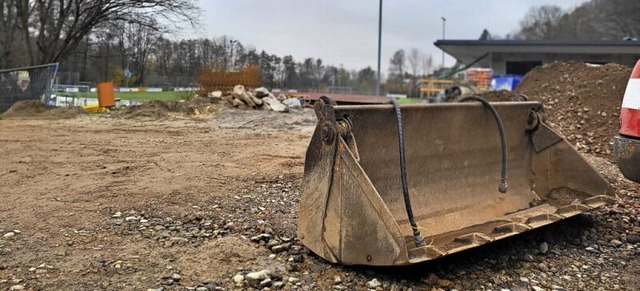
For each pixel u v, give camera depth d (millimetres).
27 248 3732
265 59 42812
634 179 3604
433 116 3980
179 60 39438
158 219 4516
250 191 5582
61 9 23406
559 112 10508
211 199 5207
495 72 30953
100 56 32719
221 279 3234
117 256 3588
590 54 29203
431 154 4047
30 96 19062
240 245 3824
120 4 24109
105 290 3043
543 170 4641
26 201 5141
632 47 26812
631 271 3494
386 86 55219
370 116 3564
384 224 3008
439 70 67500
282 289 3109
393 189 3803
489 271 3418
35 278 3191
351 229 3193
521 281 3299
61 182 6098
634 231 4270
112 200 5180
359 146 3568
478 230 3795
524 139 4707
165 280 3197
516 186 4570
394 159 3805
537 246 3863
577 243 3965
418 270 3354
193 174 6602
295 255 3572
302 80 48688
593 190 4352
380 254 3027
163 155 8344
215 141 10383
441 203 4035
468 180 4281
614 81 10312
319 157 3422
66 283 3127
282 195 5398
